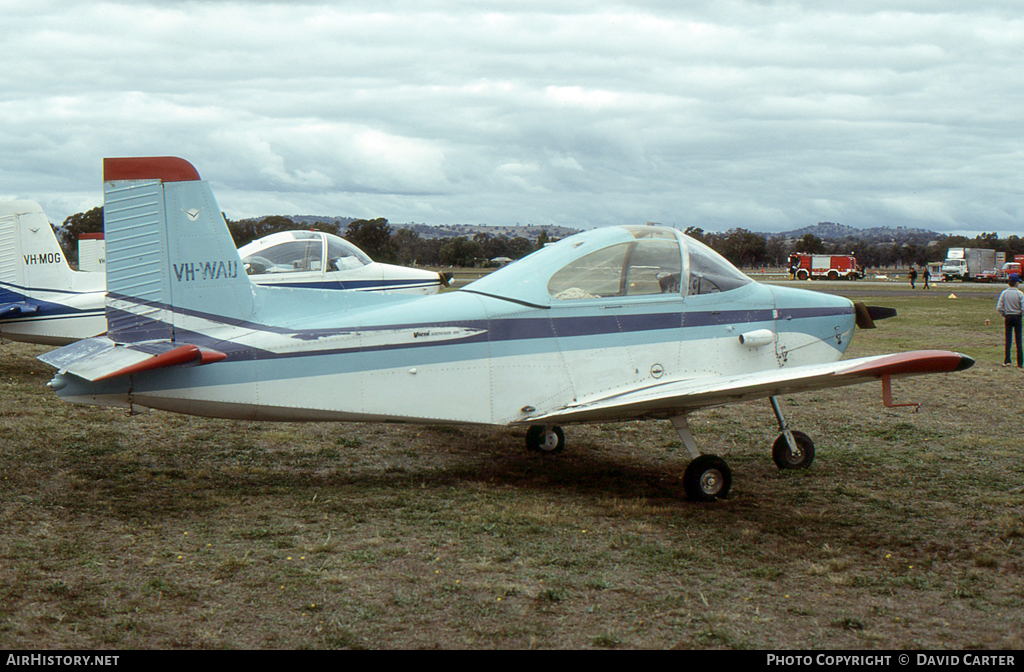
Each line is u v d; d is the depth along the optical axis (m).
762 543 4.93
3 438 7.07
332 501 5.61
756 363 6.74
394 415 5.84
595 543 4.84
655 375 6.38
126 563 4.30
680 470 6.89
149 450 6.95
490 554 4.58
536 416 6.05
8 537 4.62
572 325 6.20
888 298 35.03
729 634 3.60
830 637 3.60
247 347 5.59
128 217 5.52
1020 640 3.58
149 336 5.60
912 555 4.76
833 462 7.12
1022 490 6.21
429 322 5.89
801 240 113.38
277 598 3.88
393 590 4.01
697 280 6.55
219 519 5.13
